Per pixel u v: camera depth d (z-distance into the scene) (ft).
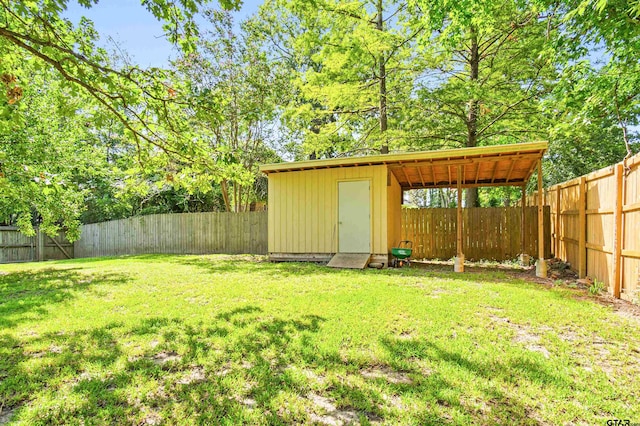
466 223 33.63
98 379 8.04
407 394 7.25
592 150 45.29
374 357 9.04
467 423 6.30
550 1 19.03
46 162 24.70
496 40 35.09
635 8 14.82
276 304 14.29
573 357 9.14
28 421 6.47
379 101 40.14
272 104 44.78
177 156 14.40
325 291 16.80
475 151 22.99
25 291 18.31
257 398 7.17
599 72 20.16
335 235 28.78
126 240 49.01
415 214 35.19
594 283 17.63
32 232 29.32
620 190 15.85
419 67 37.52
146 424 6.40
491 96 32.35
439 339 10.24
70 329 11.49
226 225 43.34
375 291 16.62
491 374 8.07
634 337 10.55
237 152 14.39
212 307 14.06
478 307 13.66
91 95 11.82
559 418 6.48
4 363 8.88
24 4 9.68
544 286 18.21
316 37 36.17
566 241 25.40
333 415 6.64
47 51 10.44
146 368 8.56
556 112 30.48
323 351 9.37
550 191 30.55
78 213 28.86
